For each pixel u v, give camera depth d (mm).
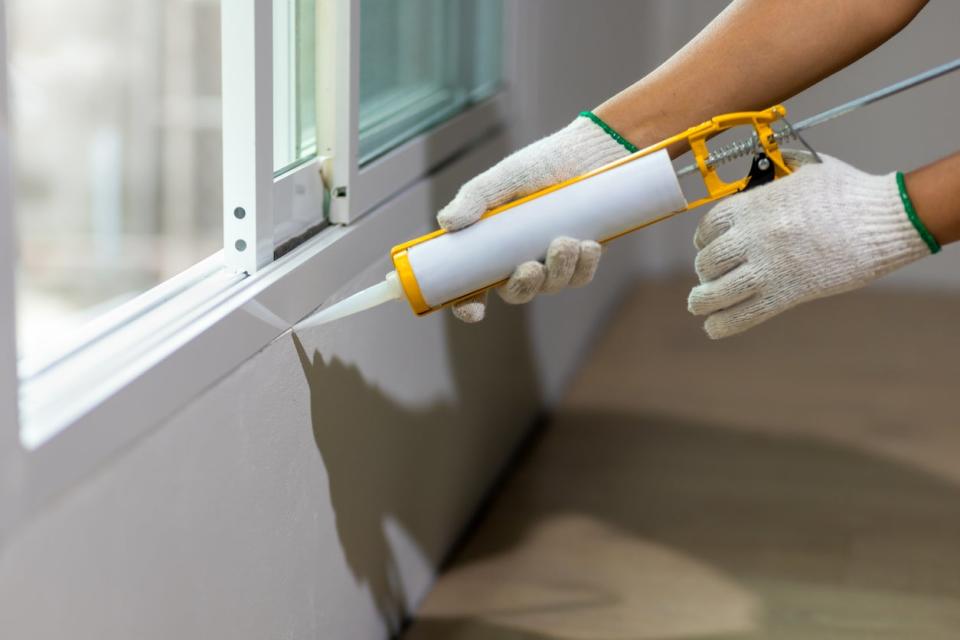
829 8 1086
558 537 1658
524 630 1412
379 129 1346
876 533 1662
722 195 1077
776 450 1950
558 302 2184
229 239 1040
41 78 3291
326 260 1132
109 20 3225
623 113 1114
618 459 1921
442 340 1528
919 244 1064
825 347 2465
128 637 820
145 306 937
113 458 785
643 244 3043
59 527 731
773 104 1146
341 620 1240
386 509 1356
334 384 1171
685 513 1728
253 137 1005
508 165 1052
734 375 2307
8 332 674
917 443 1974
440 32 1577
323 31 1156
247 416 981
